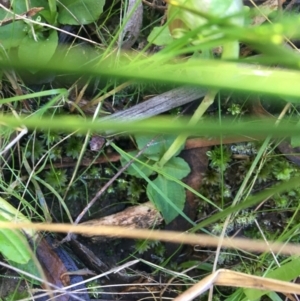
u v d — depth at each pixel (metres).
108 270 0.22
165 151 0.21
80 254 0.22
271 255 0.22
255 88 0.10
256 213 0.23
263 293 0.19
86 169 0.22
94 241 0.22
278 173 0.22
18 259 0.19
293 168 0.23
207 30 0.15
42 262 0.21
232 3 0.16
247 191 0.23
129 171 0.22
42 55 0.20
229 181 0.23
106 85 0.22
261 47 0.12
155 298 0.22
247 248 0.23
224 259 0.23
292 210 0.23
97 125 0.09
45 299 0.21
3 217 0.20
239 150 0.23
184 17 0.17
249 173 0.21
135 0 0.21
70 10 0.21
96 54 0.22
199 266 0.23
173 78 0.10
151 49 0.22
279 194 0.23
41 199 0.21
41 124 0.09
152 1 0.23
